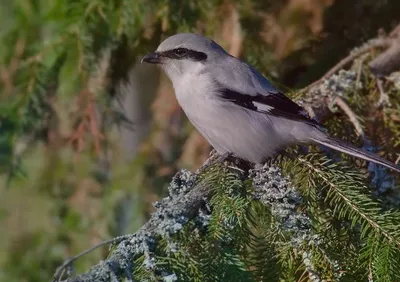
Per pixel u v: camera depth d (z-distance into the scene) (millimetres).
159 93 12469
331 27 12625
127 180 12180
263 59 11828
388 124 10578
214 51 10117
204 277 7691
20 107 11641
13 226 12531
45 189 12547
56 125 12352
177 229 7684
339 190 8500
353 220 8188
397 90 11016
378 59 11133
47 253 12359
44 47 11383
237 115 9734
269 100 9727
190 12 11484
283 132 9641
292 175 8953
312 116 10188
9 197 12641
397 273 7785
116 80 12250
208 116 9859
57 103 11852
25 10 11609
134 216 11984
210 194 8273
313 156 8953
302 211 8383
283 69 12414
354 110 10594
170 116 12336
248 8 11625
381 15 12680
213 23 11664
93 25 11273
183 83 10047
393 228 8055
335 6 12562
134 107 14414
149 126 14312
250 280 7773
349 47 12562
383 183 9141
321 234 8398
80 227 12070
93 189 12234
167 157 12430
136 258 7504
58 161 12484
